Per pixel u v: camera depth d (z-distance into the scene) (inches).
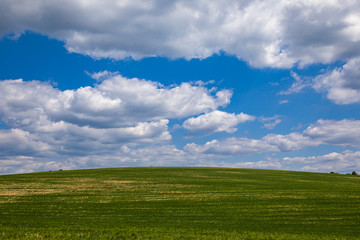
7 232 794.2
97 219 1053.8
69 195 1585.9
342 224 997.8
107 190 1766.7
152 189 1807.3
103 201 1416.1
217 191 1729.8
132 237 763.4
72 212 1177.4
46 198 1493.6
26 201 1411.2
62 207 1275.8
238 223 1005.2
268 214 1146.0
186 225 968.9
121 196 1556.3
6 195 1577.3
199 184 2033.7
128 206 1299.2
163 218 1075.9
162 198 1496.1
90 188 1846.7
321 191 1733.5
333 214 1145.4
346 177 2832.2
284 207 1273.4
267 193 1653.5
